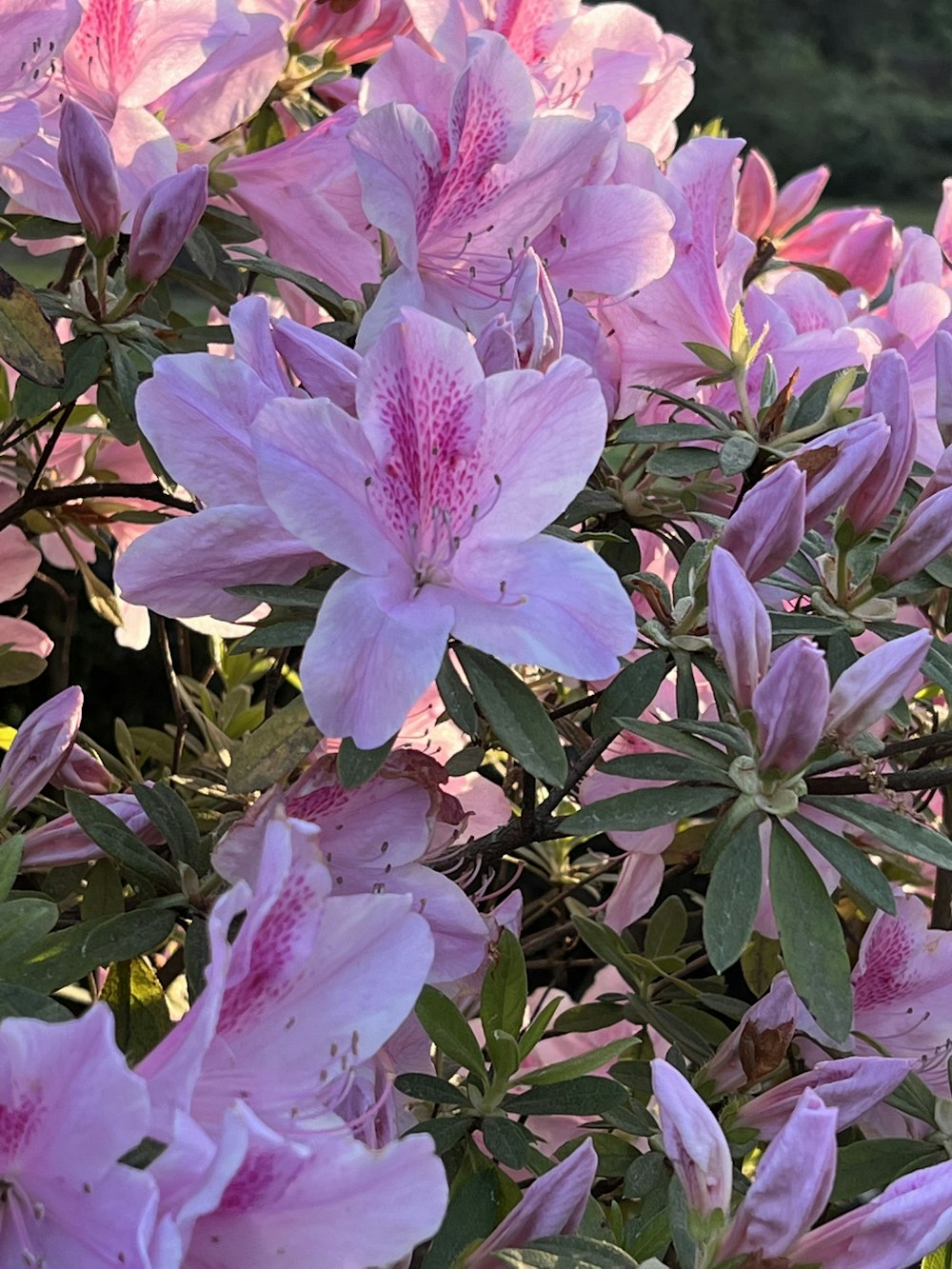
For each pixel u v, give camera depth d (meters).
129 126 0.39
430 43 0.42
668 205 0.41
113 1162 0.21
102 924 0.30
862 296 0.52
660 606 0.35
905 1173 0.36
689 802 0.29
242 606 0.32
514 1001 0.32
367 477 0.29
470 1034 0.32
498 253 0.39
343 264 0.42
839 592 0.35
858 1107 0.31
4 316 0.33
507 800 0.47
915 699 0.53
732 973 0.62
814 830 0.29
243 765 0.31
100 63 0.41
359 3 0.47
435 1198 0.22
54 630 0.69
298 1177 0.23
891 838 0.29
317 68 0.50
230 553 0.30
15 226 0.47
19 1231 0.22
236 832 0.29
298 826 0.24
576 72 0.46
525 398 0.30
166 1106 0.22
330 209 0.41
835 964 0.28
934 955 0.37
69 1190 0.21
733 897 0.28
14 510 0.44
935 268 0.50
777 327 0.43
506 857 0.46
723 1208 0.26
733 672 0.30
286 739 0.31
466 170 0.37
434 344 0.29
